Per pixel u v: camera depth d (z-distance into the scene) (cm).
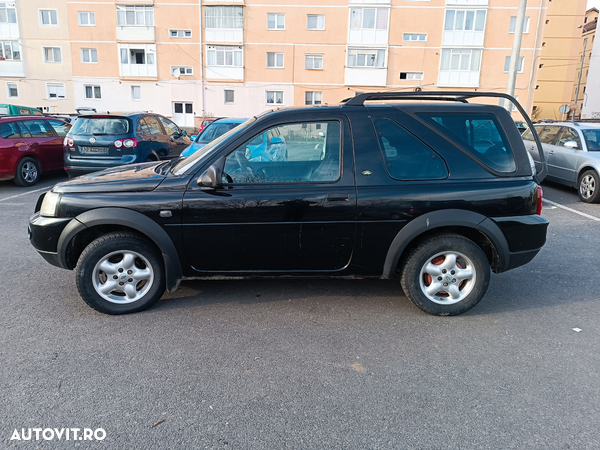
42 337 334
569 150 914
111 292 375
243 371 294
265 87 3425
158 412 253
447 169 359
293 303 402
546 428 243
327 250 362
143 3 3328
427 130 360
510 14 3192
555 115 4656
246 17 3312
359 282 455
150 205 351
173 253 360
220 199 351
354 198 350
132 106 3519
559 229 668
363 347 326
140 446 228
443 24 3225
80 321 361
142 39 3384
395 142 359
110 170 429
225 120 1004
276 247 361
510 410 258
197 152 406
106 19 3384
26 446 226
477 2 3175
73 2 3366
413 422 247
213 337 338
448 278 369
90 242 380
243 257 365
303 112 361
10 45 3494
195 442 230
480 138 365
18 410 253
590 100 3388
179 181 358
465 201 354
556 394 273
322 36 3303
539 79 4622
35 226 363
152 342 329
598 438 235
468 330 355
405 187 353
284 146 358
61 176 1124
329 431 239
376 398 268
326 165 356
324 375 290
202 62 3403
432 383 283
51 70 3525
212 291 426
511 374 294
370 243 359
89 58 3466
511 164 364
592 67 3362
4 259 510
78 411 253
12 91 3578
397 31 3259
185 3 3319
